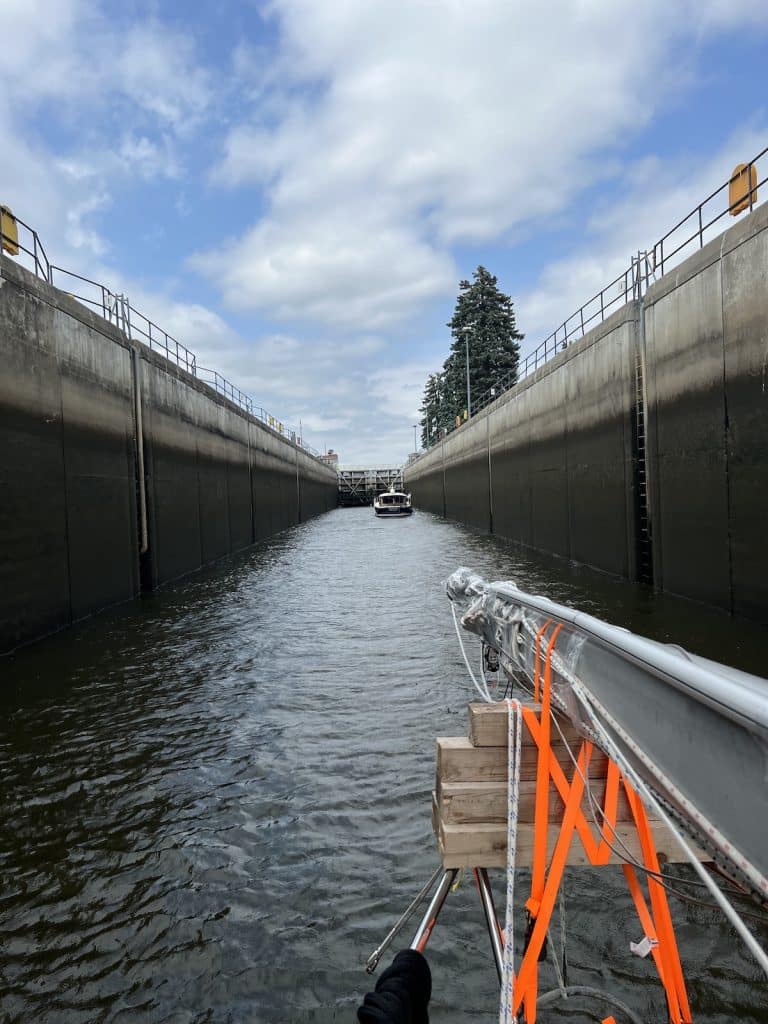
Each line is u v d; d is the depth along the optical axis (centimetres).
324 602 1427
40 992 340
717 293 1062
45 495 1108
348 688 795
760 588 967
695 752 145
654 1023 301
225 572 2064
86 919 396
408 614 1248
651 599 1265
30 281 1066
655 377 1327
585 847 207
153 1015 323
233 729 679
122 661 947
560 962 333
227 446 2677
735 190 1066
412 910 298
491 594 321
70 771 593
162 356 1816
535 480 2362
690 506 1184
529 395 2433
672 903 379
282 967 350
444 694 755
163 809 522
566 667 219
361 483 9438
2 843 481
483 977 334
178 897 412
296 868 436
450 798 223
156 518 1700
